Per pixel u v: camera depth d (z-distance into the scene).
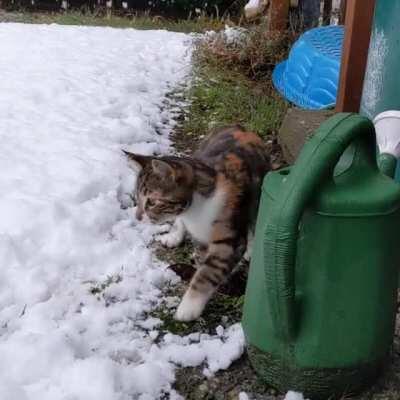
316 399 0.82
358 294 0.76
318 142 0.73
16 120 1.56
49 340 0.87
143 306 0.99
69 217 1.16
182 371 0.87
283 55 2.06
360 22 1.37
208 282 0.97
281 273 0.73
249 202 1.02
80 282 1.03
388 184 0.77
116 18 3.29
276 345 0.79
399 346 0.91
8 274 1.01
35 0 3.60
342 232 0.74
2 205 1.17
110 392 0.80
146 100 1.80
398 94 1.05
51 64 1.99
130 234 1.17
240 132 1.13
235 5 3.50
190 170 0.97
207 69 2.02
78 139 1.48
